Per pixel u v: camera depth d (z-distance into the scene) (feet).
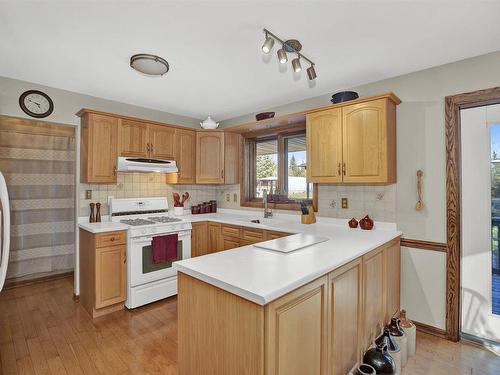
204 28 5.91
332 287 4.79
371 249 6.11
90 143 9.34
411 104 8.02
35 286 11.37
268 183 12.56
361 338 5.82
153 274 9.60
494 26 5.79
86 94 10.11
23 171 11.66
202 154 12.38
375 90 8.73
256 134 12.48
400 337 6.39
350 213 9.24
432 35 6.15
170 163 11.20
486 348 7.04
